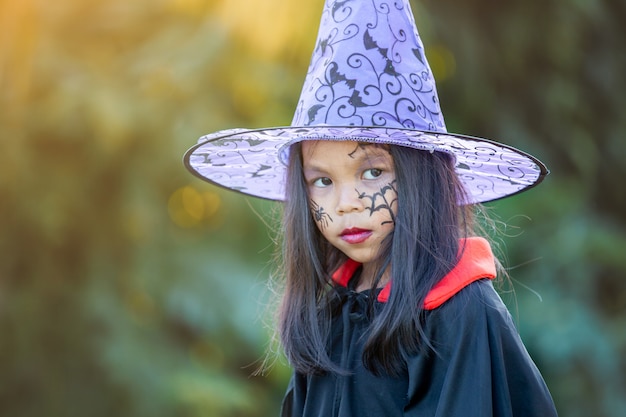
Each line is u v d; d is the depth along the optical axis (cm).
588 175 801
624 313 757
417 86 210
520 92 799
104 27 613
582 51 814
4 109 566
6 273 596
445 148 207
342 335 221
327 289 225
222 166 239
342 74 206
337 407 216
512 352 200
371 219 205
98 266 606
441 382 199
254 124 624
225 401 608
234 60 610
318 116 206
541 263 747
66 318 599
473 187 232
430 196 207
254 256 650
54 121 562
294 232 220
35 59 569
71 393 592
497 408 195
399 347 202
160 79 593
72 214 593
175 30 625
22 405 592
